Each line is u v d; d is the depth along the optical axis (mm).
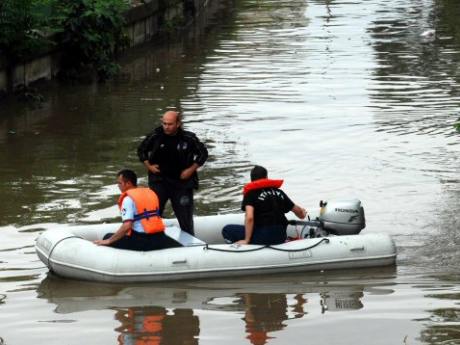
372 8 90750
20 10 48406
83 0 55312
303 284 24359
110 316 22156
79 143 40375
